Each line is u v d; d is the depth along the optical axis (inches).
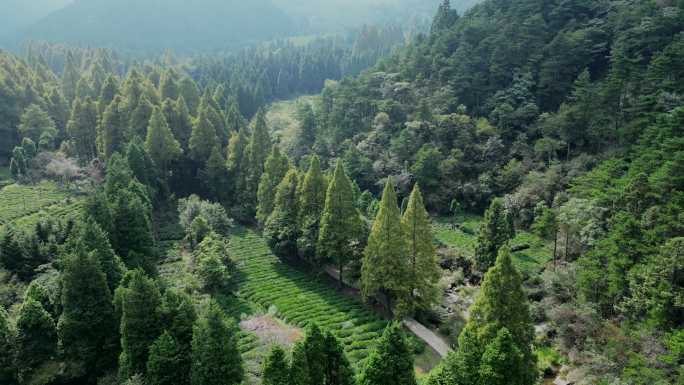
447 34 4960.6
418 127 4025.6
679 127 2610.7
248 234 3619.6
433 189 3895.2
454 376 1441.9
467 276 2883.9
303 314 2399.1
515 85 4047.7
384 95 4672.7
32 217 3405.5
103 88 4744.1
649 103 3065.9
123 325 1648.6
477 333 1686.8
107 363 1827.0
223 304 2500.0
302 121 5036.9
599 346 1963.6
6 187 3959.2
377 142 4286.4
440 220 3752.5
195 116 5132.9
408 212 2375.7
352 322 2321.6
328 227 2682.1
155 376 1536.7
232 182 4109.3
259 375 1797.5
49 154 4276.6
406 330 2305.6
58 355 1787.6
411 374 1414.9
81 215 2586.1
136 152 3543.3
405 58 5226.4
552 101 4020.7
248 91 7224.4
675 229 2150.6
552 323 2210.9
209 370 1487.5
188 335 1660.9
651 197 2346.2
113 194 2842.0
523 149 3762.3
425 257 2370.8
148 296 1676.9
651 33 3627.0
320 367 1419.8
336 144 4601.4
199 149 4244.6
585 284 2222.0
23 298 2094.0
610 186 2709.2
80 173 4133.9
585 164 3260.3
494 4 5290.4
